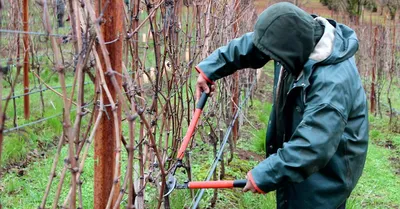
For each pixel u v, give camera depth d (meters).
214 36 4.18
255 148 5.80
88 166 4.40
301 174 1.95
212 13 4.12
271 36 2.01
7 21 5.59
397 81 10.46
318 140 1.92
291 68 2.04
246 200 4.07
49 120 5.66
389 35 9.62
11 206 3.75
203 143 5.08
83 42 1.57
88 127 1.72
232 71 2.60
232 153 4.95
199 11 3.64
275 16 2.01
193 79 5.61
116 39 1.74
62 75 1.34
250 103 8.14
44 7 1.28
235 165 5.01
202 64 2.56
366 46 10.08
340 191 2.21
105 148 1.87
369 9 15.05
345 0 15.43
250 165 5.16
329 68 2.04
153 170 2.61
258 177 1.98
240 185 2.07
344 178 2.19
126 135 4.83
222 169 4.43
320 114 1.95
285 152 1.96
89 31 1.66
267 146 2.53
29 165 4.66
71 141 1.41
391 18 11.29
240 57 2.54
